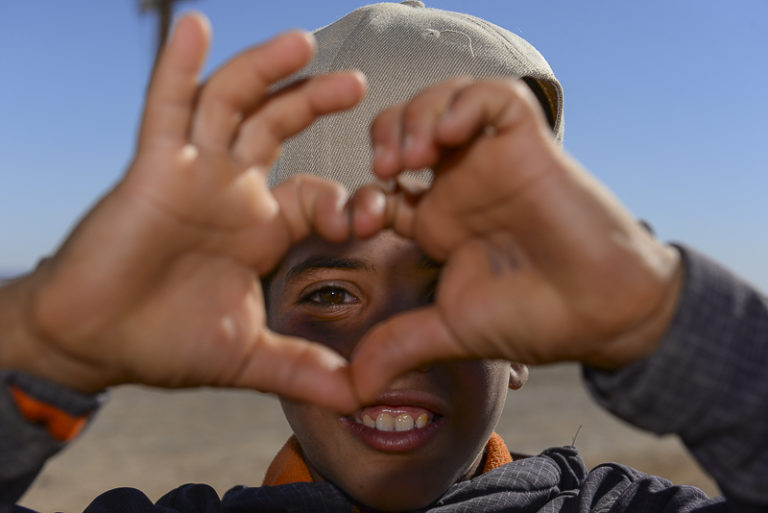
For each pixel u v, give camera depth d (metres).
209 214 0.26
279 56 0.25
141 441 2.71
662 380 0.26
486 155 0.24
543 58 0.48
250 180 0.27
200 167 0.25
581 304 0.25
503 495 0.42
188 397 3.71
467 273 0.26
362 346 0.28
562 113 0.47
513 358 0.27
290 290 0.40
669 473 2.14
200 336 0.26
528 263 0.26
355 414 0.40
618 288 0.25
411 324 0.27
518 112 0.24
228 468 2.38
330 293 0.40
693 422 0.26
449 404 0.39
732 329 0.26
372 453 0.40
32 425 0.27
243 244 0.27
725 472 0.27
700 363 0.26
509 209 0.25
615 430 2.95
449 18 0.45
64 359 0.26
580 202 0.24
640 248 0.25
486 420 0.41
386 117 0.26
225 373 0.27
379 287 0.39
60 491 2.08
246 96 0.26
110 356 0.26
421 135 0.25
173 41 0.25
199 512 0.46
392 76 0.42
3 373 0.26
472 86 0.24
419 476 0.40
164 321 0.26
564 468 0.48
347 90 0.27
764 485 0.26
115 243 0.25
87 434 2.81
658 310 0.25
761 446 0.26
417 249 0.39
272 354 0.28
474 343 0.26
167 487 2.15
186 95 0.25
